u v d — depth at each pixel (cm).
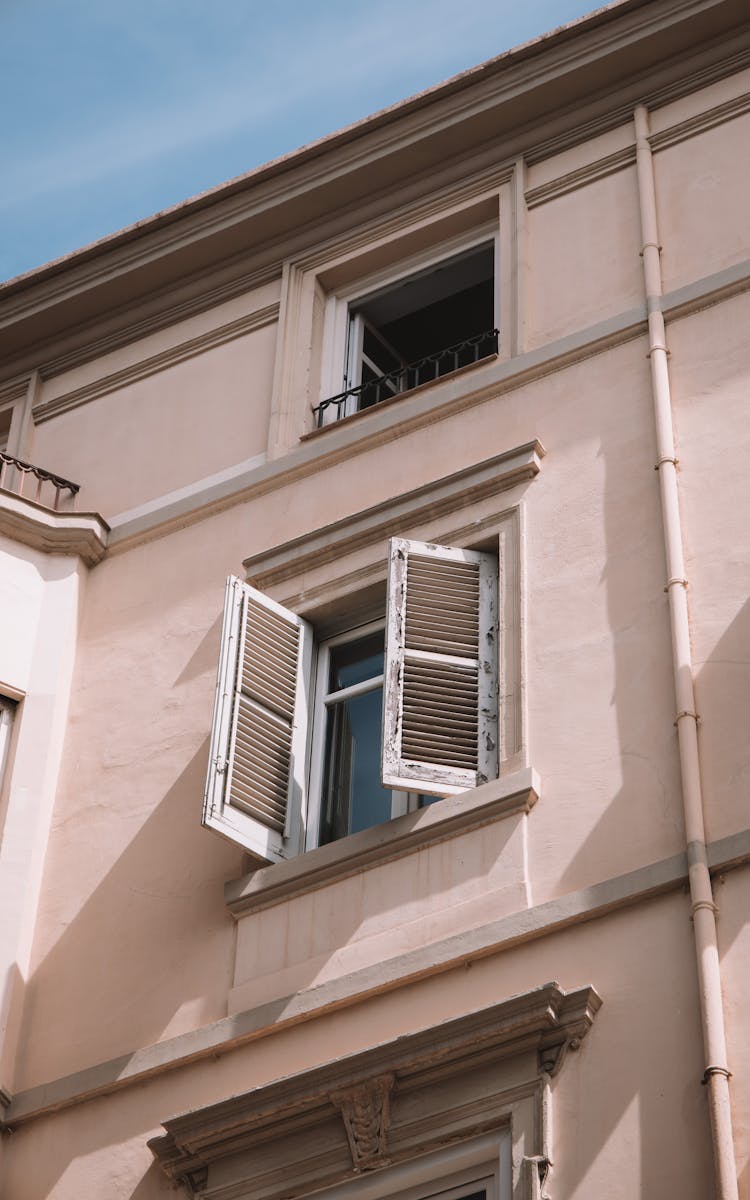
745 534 1306
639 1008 1129
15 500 1594
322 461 1553
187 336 1747
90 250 1773
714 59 1599
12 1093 1323
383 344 1725
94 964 1368
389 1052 1166
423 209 1684
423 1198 1141
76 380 1786
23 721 1500
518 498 1417
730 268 1457
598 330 1480
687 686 1244
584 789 1247
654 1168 1062
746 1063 1076
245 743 1378
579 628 1326
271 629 1441
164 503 1630
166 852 1402
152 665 1519
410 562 1402
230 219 1738
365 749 1417
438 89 1661
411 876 1267
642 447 1392
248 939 1309
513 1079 1135
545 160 1645
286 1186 1177
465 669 1359
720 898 1150
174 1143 1223
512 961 1193
